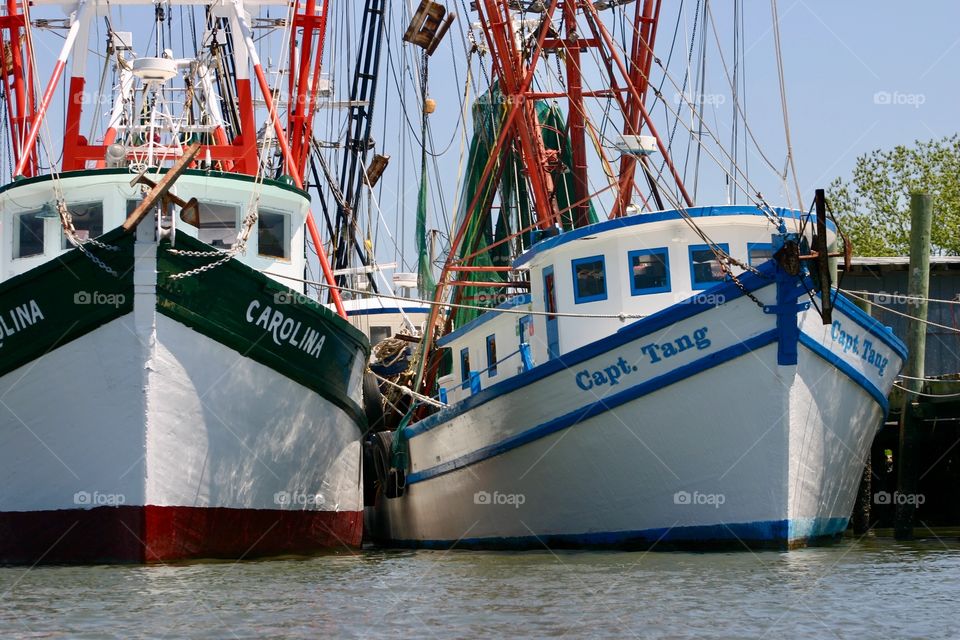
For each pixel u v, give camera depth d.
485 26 21.88
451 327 24.16
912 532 20.41
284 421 16.44
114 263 14.72
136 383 14.77
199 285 15.09
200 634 9.58
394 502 22.83
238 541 16.12
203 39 20.28
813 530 16.84
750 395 15.77
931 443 24.42
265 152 17.36
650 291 17.52
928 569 13.98
